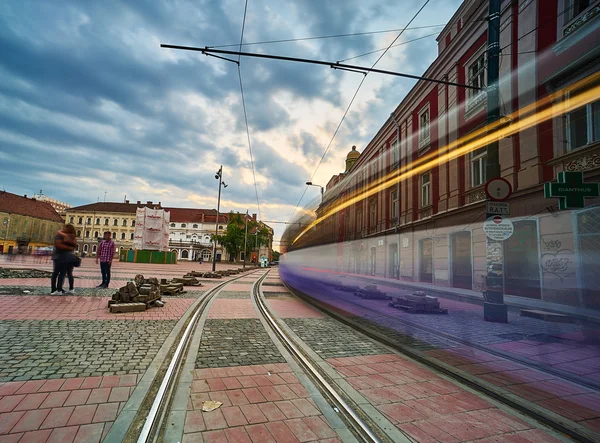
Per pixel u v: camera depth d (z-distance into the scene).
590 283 8.45
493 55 7.73
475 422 2.75
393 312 8.23
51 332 4.84
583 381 3.68
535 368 4.10
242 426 2.53
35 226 75.44
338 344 5.07
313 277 11.65
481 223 12.91
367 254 10.98
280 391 3.21
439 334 5.86
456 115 14.94
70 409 2.62
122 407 2.69
